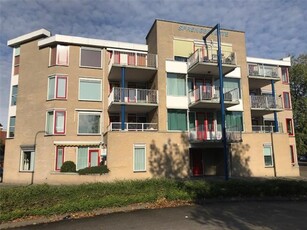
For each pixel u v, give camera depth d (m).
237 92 21.94
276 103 24.86
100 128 22.38
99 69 23.09
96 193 9.68
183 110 22.06
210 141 20.41
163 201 10.36
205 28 24.06
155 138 20.02
